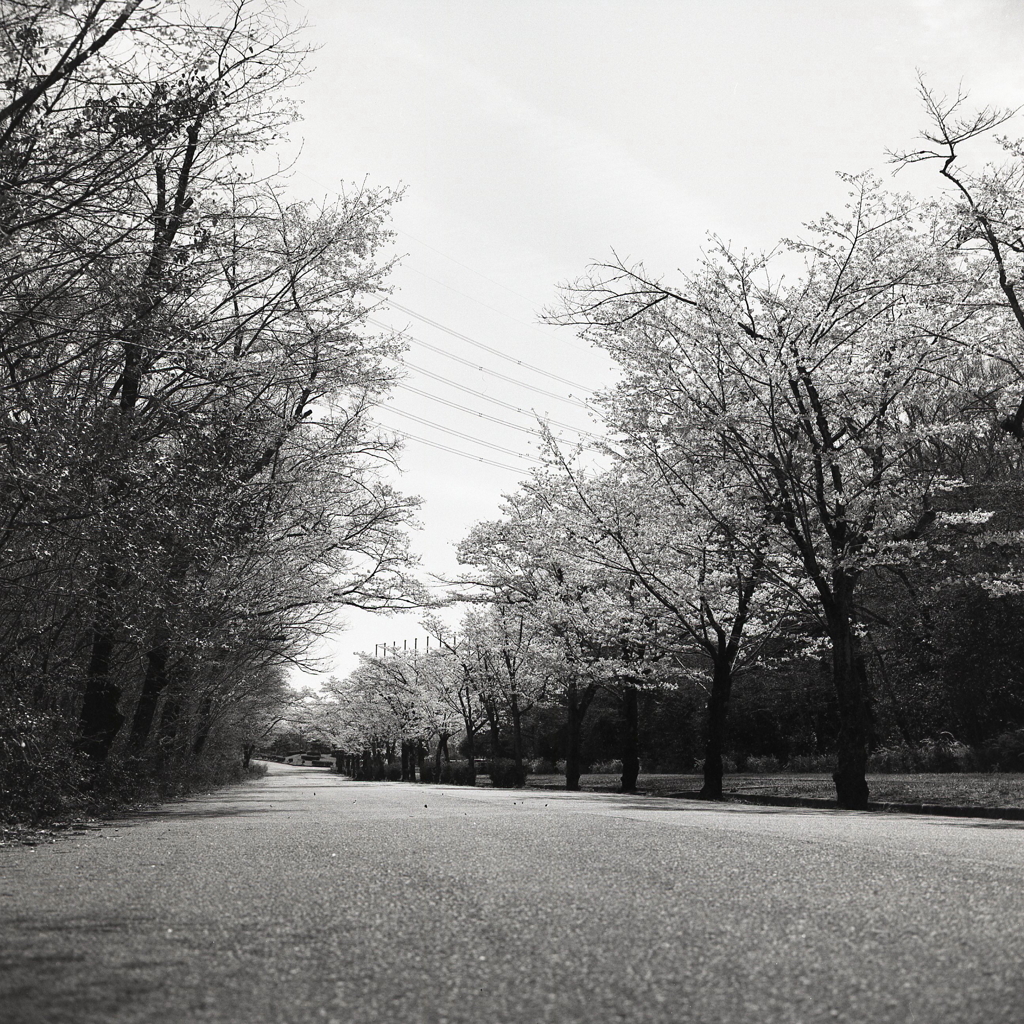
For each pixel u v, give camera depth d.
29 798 13.11
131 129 9.95
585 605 32.44
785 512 20.88
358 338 17.91
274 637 25.19
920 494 21.89
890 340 20.62
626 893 5.07
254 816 14.41
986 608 30.41
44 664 14.04
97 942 3.95
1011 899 4.76
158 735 24.31
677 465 23.94
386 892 5.23
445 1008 2.96
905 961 3.48
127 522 12.17
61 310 10.43
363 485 23.33
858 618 34.44
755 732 47.66
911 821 12.26
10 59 9.08
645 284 22.19
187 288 12.39
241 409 16.28
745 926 4.13
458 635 51.88
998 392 22.52
